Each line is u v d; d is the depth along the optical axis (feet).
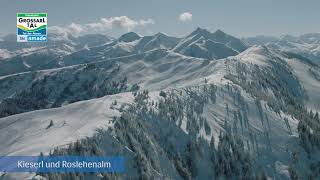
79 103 603.67
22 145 464.65
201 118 592.60
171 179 454.81
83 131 451.94
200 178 484.74
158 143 500.74
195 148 512.63
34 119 574.97
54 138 452.76
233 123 616.39
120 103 570.87
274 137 609.42
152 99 611.06
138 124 506.89
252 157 538.47
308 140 611.06
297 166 552.41
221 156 513.04
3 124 584.81
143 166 431.02
